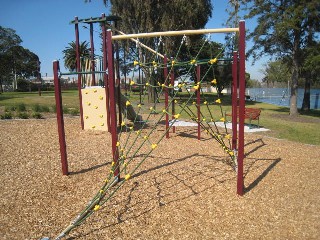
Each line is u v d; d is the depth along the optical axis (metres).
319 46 13.89
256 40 15.92
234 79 5.73
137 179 4.69
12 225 3.25
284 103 29.53
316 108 23.47
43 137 7.48
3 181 4.46
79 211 3.63
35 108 13.38
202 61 4.63
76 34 8.80
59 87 4.67
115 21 8.63
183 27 22.14
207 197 4.08
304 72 17.84
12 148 6.32
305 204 3.98
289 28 13.95
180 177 4.82
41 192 4.13
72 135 7.85
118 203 3.85
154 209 3.70
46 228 3.23
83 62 9.30
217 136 5.42
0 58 60.62
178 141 7.59
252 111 10.38
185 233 3.20
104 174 4.89
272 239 3.13
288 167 5.57
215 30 4.19
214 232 3.24
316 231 3.31
